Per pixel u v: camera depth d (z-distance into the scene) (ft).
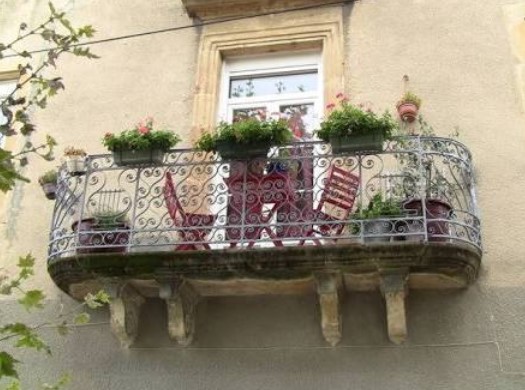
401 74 24.44
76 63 27.76
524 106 22.99
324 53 25.52
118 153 22.18
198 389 20.45
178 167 23.30
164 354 21.21
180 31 27.37
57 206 22.57
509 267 20.45
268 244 21.62
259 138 21.17
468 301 20.22
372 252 19.10
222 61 26.73
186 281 20.59
